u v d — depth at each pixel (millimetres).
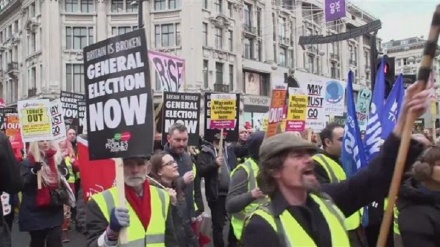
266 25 47688
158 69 9078
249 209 4695
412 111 2260
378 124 4566
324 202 2475
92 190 4727
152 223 3340
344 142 4316
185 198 5926
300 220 2293
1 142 3922
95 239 3203
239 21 44281
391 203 2338
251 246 2279
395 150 2625
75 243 8977
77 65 41906
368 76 66938
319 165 4273
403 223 3113
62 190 6215
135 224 3275
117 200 3324
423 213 3047
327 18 19891
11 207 7887
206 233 6438
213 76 41125
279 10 49062
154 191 3521
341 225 2389
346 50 60438
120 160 3242
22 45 49688
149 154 3176
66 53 41594
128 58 3281
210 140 9039
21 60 50250
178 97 8023
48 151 6258
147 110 3201
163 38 40344
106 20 41719
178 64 9656
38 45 44562
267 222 2283
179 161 6113
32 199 6098
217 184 7891
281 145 2365
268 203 2438
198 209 6840
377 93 4648
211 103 9039
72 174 9531
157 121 8367
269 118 6551
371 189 2744
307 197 2471
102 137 3361
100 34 41438
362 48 64750
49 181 6105
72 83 41812
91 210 3291
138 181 3359
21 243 8836
